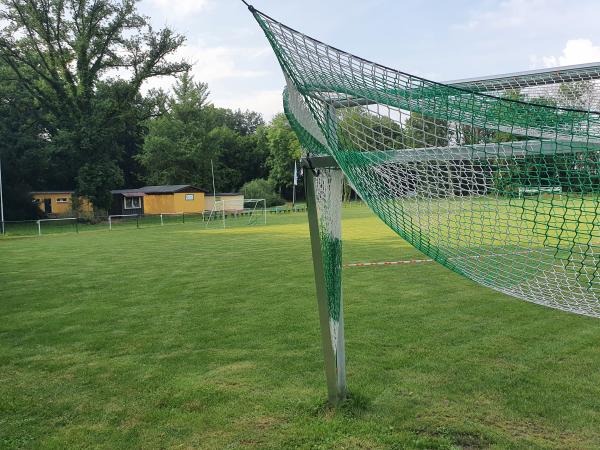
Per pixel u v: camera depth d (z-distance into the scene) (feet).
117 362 16.46
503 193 9.03
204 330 19.74
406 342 17.20
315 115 9.61
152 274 33.81
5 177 125.59
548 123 8.44
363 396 12.84
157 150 166.81
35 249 53.06
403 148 9.00
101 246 54.90
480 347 16.53
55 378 15.21
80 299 26.43
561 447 10.37
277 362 15.76
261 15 8.32
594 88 11.25
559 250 10.02
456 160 8.92
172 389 13.98
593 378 13.82
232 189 200.95
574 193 8.59
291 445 10.69
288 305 23.15
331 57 8.60
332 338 12.62
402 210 9.21
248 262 37.60
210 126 194.90
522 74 11.09
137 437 11.38
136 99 136.46
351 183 9.38
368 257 36.76
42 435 11.62
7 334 20.08
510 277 9.55
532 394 12.89
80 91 118.42
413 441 10.62
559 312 20.38
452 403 12.50
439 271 30.01
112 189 133.28
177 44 122.01
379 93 8.90
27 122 130.31
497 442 10.60
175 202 131.75
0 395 13.99
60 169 143.02
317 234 11.78
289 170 191.93
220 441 11.02
